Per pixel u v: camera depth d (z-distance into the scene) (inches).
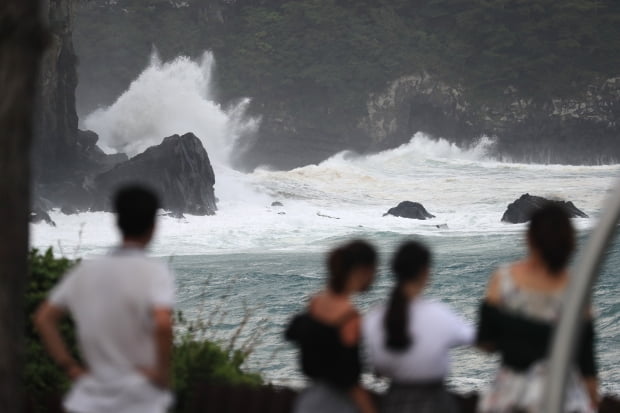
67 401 612.7
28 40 583.8
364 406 623.8
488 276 3715.6
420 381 625.0
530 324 586.9
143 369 596.4
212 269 4200.3
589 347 584.7
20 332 588.4
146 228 611.8
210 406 821.9
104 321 592.7
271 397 810.8
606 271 3757.4
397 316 622.2
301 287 3449.8
